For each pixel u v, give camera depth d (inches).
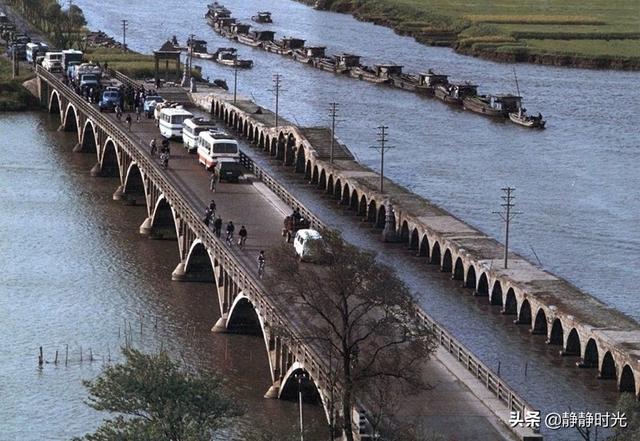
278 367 7770.7
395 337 7057.1
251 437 6550.2
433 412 6766.7
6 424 7470.5
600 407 7765.8
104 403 6166.3
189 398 6136.8
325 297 6875.0
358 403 6589.6
